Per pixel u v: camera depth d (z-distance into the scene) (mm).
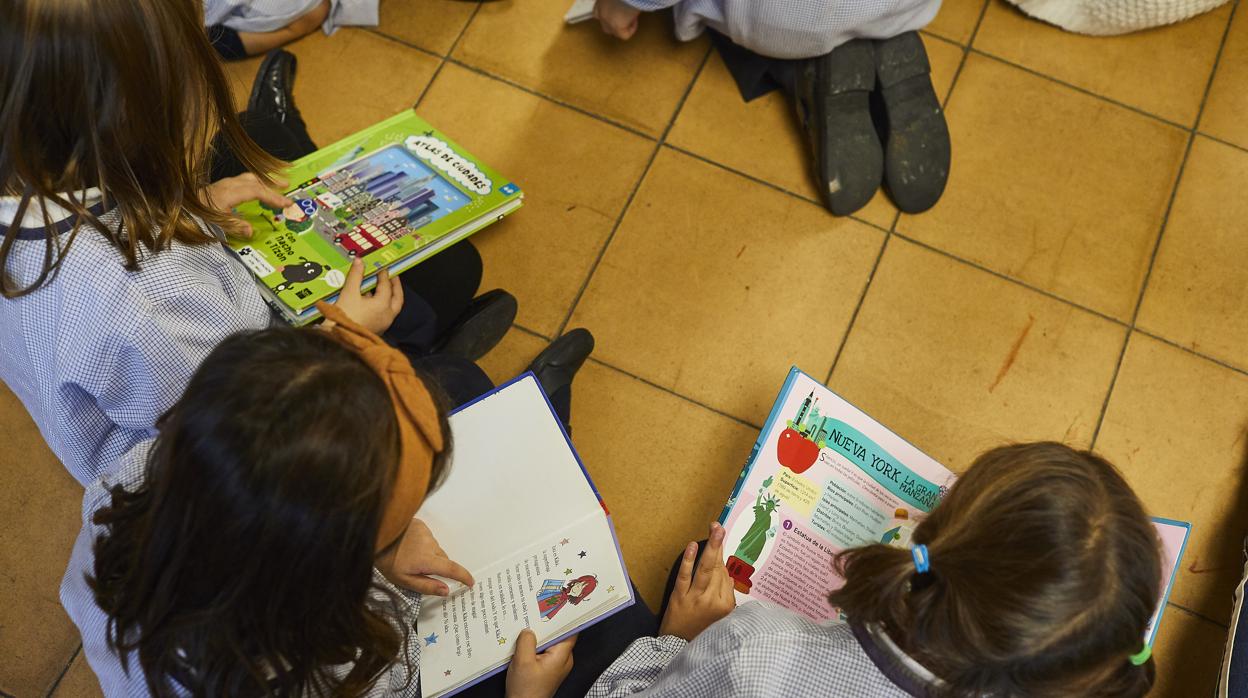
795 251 1457
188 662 680
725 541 1049
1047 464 717
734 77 1563
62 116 724
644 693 870
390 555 885
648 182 1492
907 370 1395
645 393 1374
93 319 791
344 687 775
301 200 1169
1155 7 1518
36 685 1205
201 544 614
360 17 1559
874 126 1490
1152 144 1538
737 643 787
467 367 1181
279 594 639
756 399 1377
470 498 971
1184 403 1383
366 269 1131
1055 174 1515
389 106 1532
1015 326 1422
